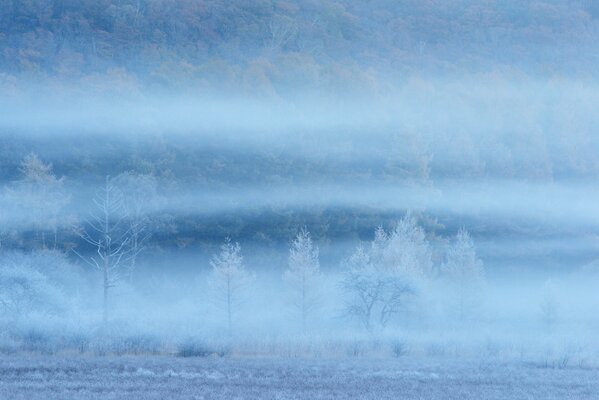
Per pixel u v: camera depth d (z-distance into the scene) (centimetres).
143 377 7738
